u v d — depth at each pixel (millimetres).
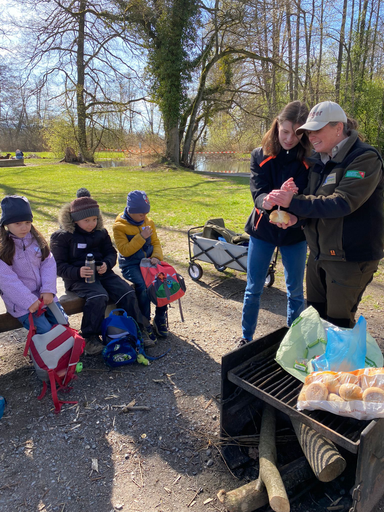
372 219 2520
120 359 3342
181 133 26359
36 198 12445
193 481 2293
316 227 2736
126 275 3865
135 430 2676
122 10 21453
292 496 2129
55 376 2883
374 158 2389
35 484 2256
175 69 22219
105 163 31125
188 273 5867
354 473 2174
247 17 21125
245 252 4945
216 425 2730
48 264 3133
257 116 26078
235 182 17672
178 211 10273
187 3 20766
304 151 2852
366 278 2680
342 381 1990
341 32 25234
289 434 2500
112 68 25141
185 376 3307
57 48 24344
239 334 4074
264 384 2322
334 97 25578
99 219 3604
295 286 3260
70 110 27109
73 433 2637
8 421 2738
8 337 3859
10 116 32188
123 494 2201
